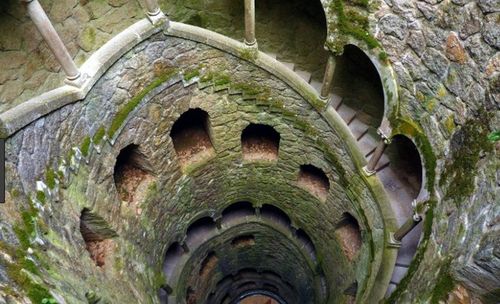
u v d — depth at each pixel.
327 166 11.91
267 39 11.41
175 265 14.27
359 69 10.66
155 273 11.78
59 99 7.30
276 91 11.12
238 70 10.79
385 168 11.26
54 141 7.36
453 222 7.26
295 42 11.22
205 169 12.72
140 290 10.05
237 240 17.33
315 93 10.69
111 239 9.66
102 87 8.39
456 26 7.11
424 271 7.83
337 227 13.24
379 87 10.61
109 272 8.91
